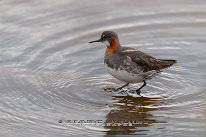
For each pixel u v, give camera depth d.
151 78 14.52
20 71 16.03
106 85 15.12
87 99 14.06
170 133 11.89
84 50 17.75
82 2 21.36
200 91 14.39
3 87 14.88
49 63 16.64
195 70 16.03
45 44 18.00
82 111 13.30
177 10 20.80
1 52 17.25
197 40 18.41
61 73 15.96
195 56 17.12
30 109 13.39
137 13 20.50
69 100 13.98
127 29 19.23
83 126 12.42
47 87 14.88
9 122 12.63
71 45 18.02
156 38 18.61
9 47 17.66
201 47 17.83
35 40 18.23
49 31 18.95
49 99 14.04
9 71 15.99
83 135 11.92
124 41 18.33
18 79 15.45
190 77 15.52
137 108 13.48
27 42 18.05
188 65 16.45
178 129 12.09
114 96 14.31
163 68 14.55
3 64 16.44
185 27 19.42
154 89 14.79
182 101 13.80
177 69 16.20
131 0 21.53
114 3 21.36
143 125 12.39
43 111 13.27
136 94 14.45
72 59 17.05
